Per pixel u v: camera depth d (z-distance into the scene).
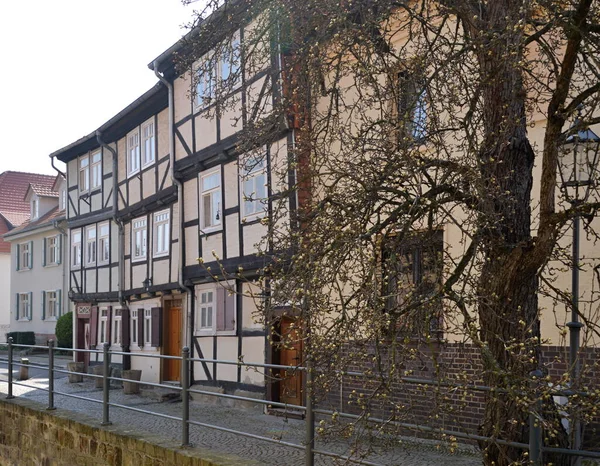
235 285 14.09
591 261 7.79
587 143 5.35
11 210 43.00
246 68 7.11
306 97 6.37
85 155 23.11
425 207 4.65
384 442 4.76
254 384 13.31
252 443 8.81
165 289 17.19
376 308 4.15
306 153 5.89
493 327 5.12
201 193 15.34
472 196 4.74
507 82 5.35
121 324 19.94
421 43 6.12
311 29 6.32
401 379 4.29
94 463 9.09
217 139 14.60
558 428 4.91
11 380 12.30
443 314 4.71
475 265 4.98
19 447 11.38
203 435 9.45
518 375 4.24
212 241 14.93
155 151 17.92
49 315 33.19
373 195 4.71
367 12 5.79
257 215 13.26
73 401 12.62
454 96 5.19
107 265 21.23
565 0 4.96
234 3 6.85
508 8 5.21
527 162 5.51
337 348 4.38
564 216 4.84
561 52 7.29
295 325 4.64
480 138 5.85
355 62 6.04
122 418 10.86
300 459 7.74
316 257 4.51
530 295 5.23
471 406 8.61
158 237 17.97
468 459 7.15
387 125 5.17
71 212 24.12
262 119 6.63
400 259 4.75
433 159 4.88
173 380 17.14
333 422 4.72
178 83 16.28
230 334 14.19
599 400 3.96
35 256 34.22
